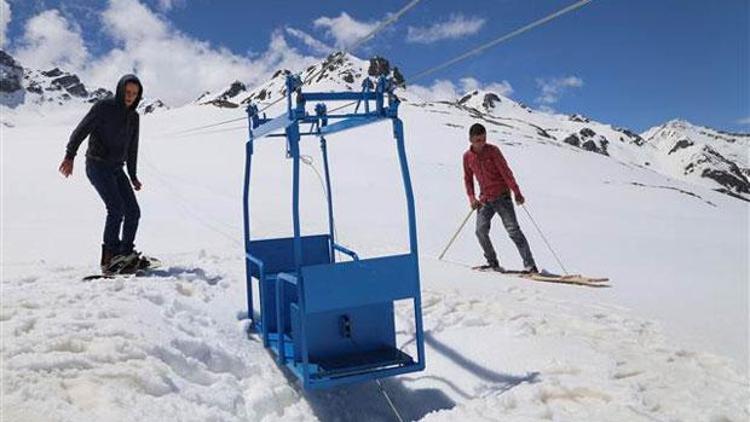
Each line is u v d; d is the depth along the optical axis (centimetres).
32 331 466
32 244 1022
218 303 659
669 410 427
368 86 481
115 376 423
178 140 3797
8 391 375
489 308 674
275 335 572
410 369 485
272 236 1192
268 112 4622
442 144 5409
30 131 4247
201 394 453
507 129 8588
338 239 1198
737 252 1334
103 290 612
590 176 4938
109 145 716
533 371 511
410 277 484
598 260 1170
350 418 507
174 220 1327
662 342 574
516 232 938
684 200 4056
